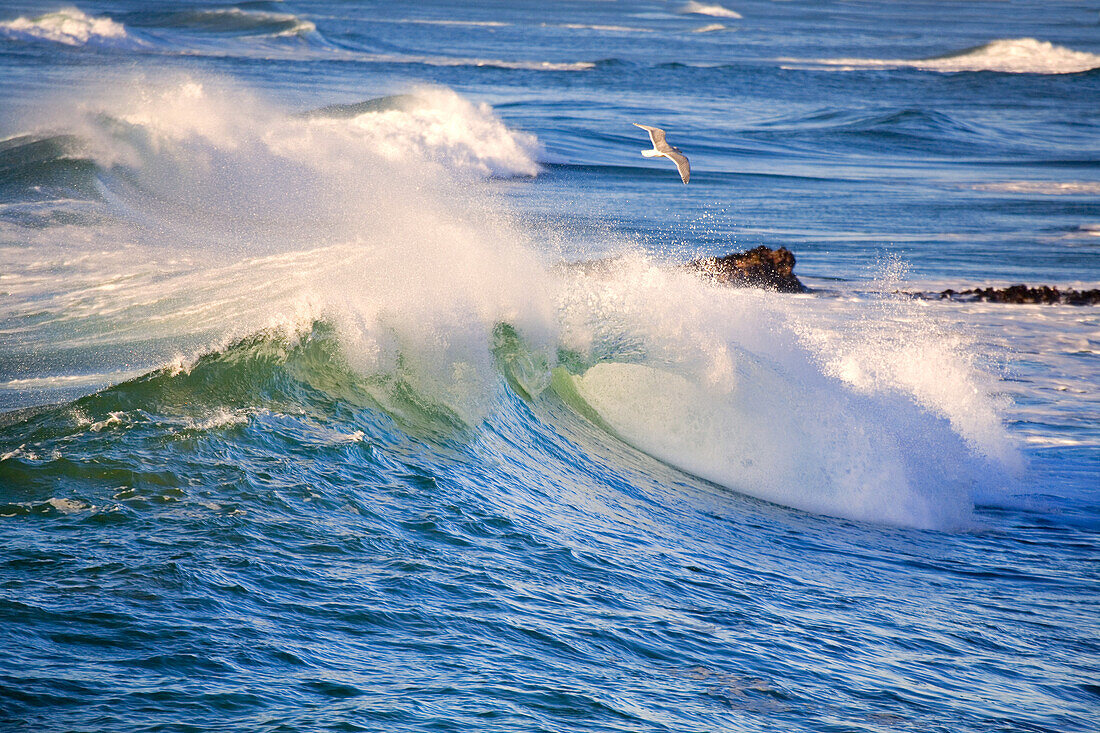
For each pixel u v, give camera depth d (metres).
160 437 27.69
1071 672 23.42
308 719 15.49
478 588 22.55
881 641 23.81
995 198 122.38
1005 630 26.08
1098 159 155.12
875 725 18.77
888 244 97.25
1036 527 37.25
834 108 198.62
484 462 33.09
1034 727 19.77
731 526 33.50
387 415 33.47
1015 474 42.34
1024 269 89.62
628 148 144.50
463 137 130.12
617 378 41.53
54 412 28.72
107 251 66.94
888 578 29.94
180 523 23.20
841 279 83.94
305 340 34.19
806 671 20.95
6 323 47.16
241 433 28.97
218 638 17.92
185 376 31.20
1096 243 100.56
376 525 25.36
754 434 39.62
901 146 161.25
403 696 16.80
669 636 21.78
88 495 24.12
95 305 50.12
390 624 19.89
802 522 35.62
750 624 23.42
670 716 17.69
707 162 139.50
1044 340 67.25
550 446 37.19
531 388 40.16
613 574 25.50
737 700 18.95
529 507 30.03
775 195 119.94
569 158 135.25
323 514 25.25
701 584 26.16
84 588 19.06
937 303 77.12
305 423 30.89
